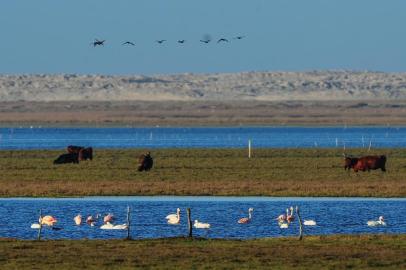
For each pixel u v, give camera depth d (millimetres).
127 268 33844
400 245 38656
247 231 44938
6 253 36656
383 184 64375
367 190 60719
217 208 52812
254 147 123625
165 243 39344
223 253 36719
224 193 59719
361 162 74875
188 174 73062
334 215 50125
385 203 55250
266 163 85062
